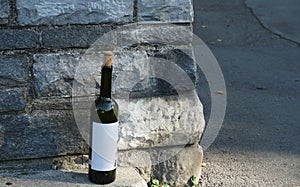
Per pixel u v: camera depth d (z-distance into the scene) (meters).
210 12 9.20
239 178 3.90
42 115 3.23
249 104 5.36
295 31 8.38
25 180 3.15
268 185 3.83
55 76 3.21
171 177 3.53
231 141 4.50
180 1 3.30
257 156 4.27
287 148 4.44
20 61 3.15
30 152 3.26
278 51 7.37
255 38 7.96
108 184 3.16
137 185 3.19
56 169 3.32
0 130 3.19
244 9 9.47
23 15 3.10
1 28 3.08
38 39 3.15
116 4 3.21
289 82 6.12
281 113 5.18
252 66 6.63
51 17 3.13
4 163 3.25
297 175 4.00
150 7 3.27
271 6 9.68
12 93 3.17
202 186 3.76
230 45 7.57
